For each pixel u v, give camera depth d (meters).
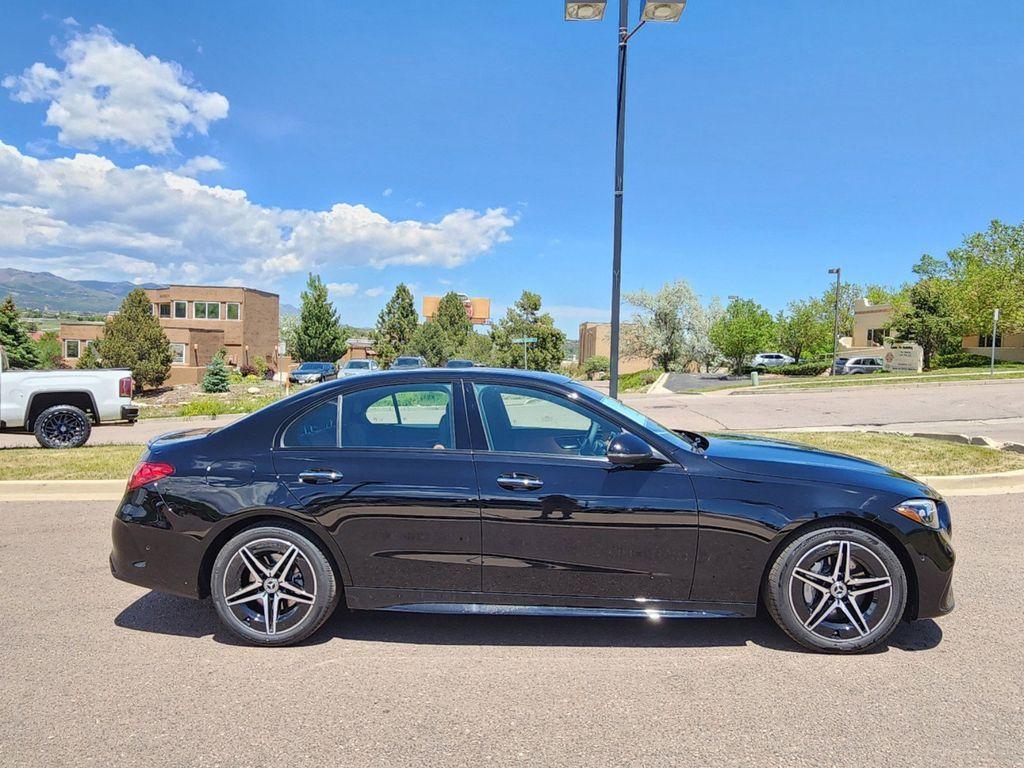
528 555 3.57
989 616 4.04
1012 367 32.31
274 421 3.80
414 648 3.63
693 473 3.57
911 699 3.06
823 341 53.38
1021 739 2.73
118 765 2.55
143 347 39.16
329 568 3.65
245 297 55.84
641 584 3.57
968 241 43.06
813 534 3.50
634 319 49.91
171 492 3.68
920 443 9.69
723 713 2.94
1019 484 7.53
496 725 2.85
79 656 3.52
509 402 3.83
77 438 10.72
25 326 48.97
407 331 59.41
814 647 3.54
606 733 2.78
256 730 2.81
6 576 4.75
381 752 2.65
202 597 3.74
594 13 8.60
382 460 3.66
